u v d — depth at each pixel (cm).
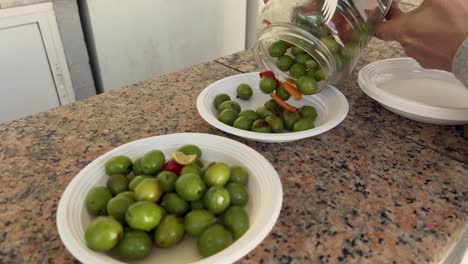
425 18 64
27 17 137
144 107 83
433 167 64
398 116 80
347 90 91
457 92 84
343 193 58
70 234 46
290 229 51
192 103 85
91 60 169
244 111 75
